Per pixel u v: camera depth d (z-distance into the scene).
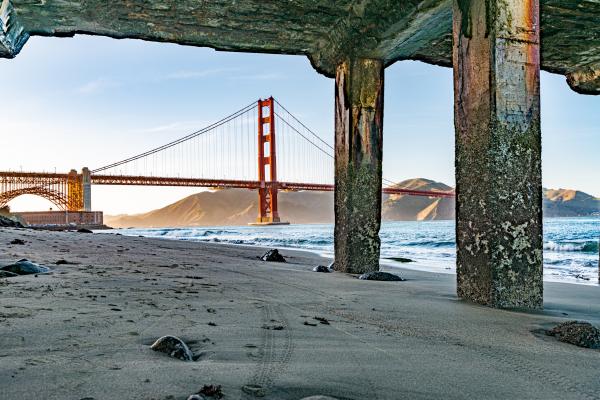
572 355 2.21
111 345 2.02
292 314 3.04
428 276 6.63
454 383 1.76
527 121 3.60
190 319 2.67
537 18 3.68
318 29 6.06
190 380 1.62
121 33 5.96
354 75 6.06
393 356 2.10
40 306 2.78
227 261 7.68
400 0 4.98
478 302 3.62
